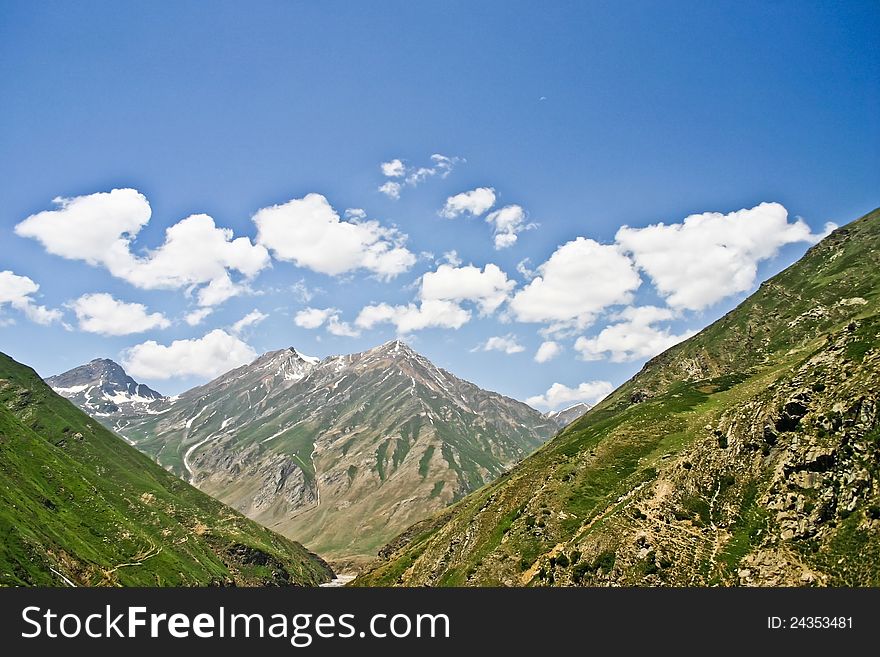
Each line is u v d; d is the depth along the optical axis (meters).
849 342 92.62
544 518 126.38
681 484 99.75
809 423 85.50
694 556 84.94
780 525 78.88
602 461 137.00
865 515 70.12
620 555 93.19
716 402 150.50
